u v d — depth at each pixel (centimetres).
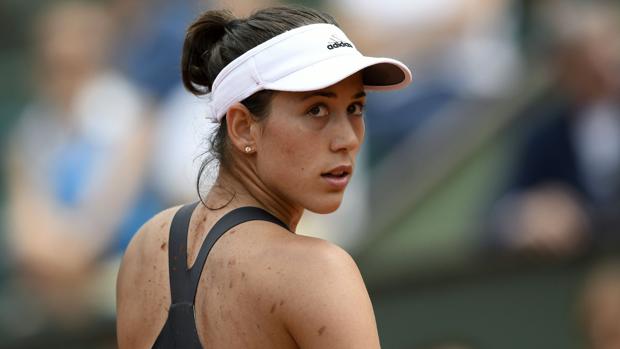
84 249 2077
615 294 1984
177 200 2050
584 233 2022
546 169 2083
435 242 2142
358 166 2203
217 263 746
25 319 2031
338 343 701
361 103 768
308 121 743
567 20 2188
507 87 2217
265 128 750
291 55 741
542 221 2028
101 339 1978
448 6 2270
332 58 741
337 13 2259
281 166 750
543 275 2017
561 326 2009
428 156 2214
